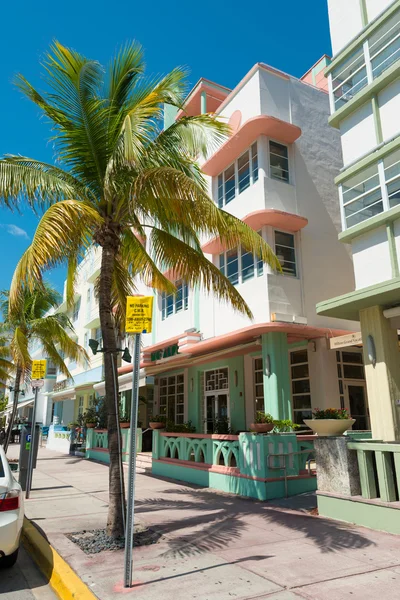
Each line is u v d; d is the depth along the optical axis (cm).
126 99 791
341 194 1052
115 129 759
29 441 1089
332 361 1294
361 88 1058
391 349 909
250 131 1311
